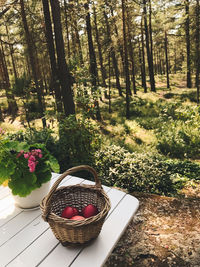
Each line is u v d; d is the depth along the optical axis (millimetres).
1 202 2090
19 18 13367
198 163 6652
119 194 2193
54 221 1339
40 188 1867
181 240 3248
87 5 11453
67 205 1718
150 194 4672
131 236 3363
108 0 12172
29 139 4738
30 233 1662
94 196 1705
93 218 1349
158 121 11242
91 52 11797
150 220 3783
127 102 13305
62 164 4965
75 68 7477
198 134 8312
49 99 17734
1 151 1726
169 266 2811
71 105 7562
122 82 29359
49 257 1433
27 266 1373
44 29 12992
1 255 1464
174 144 8109
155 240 3273
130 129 10938
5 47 19484
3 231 1692
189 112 8422
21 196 1763
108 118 13695
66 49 16750
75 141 4996
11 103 16094
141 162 5363
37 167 1836
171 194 4844
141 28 22469
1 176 1683
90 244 1533
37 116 14141
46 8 8039
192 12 13930
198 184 5363
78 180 2592
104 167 5227
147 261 2895
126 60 13422
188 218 3834
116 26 15547
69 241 1428
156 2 19312
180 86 26109
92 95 5934
